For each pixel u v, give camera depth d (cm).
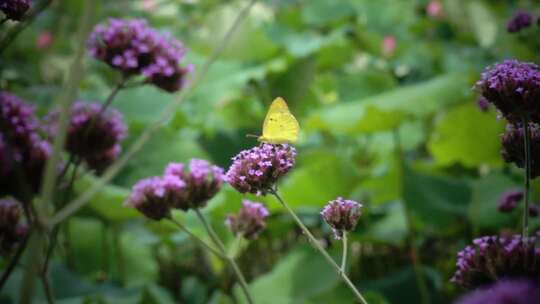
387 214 78
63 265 66
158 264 79
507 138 32
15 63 101
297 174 66
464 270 30
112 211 62
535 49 76
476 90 31
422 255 77
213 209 64
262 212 40
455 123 75
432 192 72
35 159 35
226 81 98
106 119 40
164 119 34
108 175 31
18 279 60
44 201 29
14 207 38
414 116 75
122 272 70
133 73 39
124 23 40
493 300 19
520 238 30
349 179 66
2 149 32
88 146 39
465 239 69
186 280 74
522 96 29
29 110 36
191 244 82
